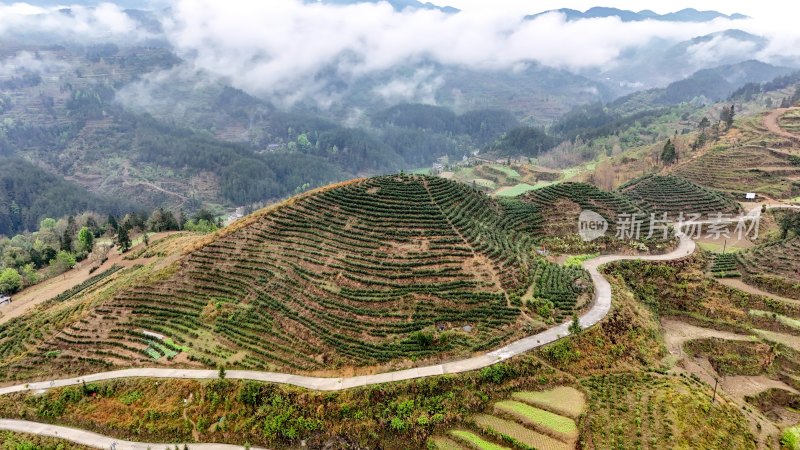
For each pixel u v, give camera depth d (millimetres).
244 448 72750
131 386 82312
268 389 77250
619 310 94375
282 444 72562
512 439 67750
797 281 106688
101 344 93438
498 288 95750
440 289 94500
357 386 75688
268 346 86938
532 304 92250
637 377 80938
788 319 100750
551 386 77500
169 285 104688
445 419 71812
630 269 115438
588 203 141125
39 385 87125
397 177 128500
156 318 97500
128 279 114125
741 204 158500
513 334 85250
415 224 112125
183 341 90750
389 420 71625
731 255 122000
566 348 82688
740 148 190875
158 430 76000
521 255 110062
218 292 101375
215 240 114125
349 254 104375
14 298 142625
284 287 98375
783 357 93938
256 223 116625
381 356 81250
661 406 72812
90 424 78938
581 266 114250
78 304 109000
